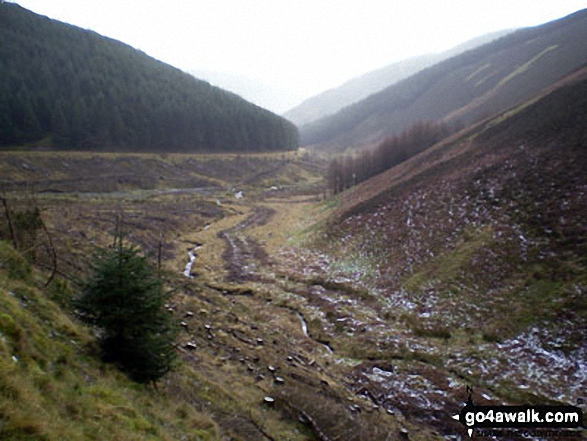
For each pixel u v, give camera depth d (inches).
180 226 2410.2
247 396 618.5
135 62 6594.5
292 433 542.9
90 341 493.4
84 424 316.2
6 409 264.2
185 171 4458.7
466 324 1028.5
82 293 474.3
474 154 2037.4
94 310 453.4
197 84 7150.6
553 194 1331.2
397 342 995.9
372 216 1914.4
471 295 1122.7
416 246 1489.9
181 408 469.7
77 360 424.8
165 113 5157.5
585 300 919.0
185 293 1157.7
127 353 471.8
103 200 2815.0
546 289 1015.6
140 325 454.9
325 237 1940.2
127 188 3592.5
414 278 1311.5
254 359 797.2
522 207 1359.5
